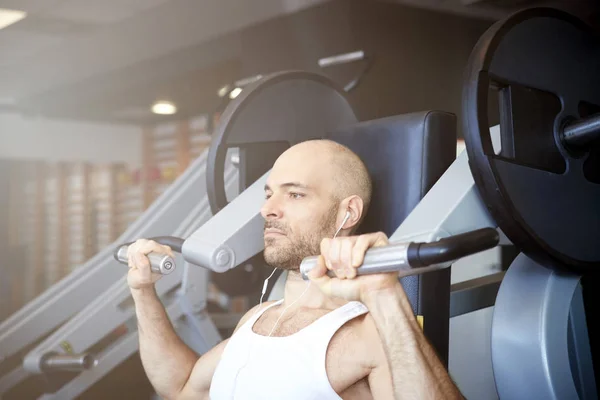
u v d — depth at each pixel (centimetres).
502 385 138
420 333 101
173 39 427
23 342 257
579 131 130
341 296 100
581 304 144
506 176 121
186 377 145
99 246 603
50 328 260
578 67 138
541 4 349
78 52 497
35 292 595
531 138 128
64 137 662
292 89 174
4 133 634
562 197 129
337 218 131
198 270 234
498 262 194
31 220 611
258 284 268
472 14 351
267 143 172
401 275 101
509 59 126
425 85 338
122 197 607
